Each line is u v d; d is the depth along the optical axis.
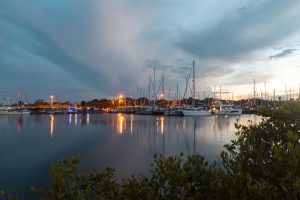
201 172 4.23
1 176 18.44
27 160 24.08
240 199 3.27
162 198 3.90
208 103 137.00
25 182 16.97
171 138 39.34
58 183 3.86
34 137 41.53
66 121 80.12
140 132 47.38
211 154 25.97
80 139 38.78
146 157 24.98
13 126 62.53
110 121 78.12
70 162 4.30
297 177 3.08
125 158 24.55
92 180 4.70
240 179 3.51
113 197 4.31
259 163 3.96
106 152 27.95
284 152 3.54
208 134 43.97
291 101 4.66
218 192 3.57
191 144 33.28
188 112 95.19
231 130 49.88
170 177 4.15
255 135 4.55
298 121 4.43
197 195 3.69
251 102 135.88
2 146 32.59
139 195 3.99
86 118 97.50
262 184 3.25
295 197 2.92
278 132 4.45
